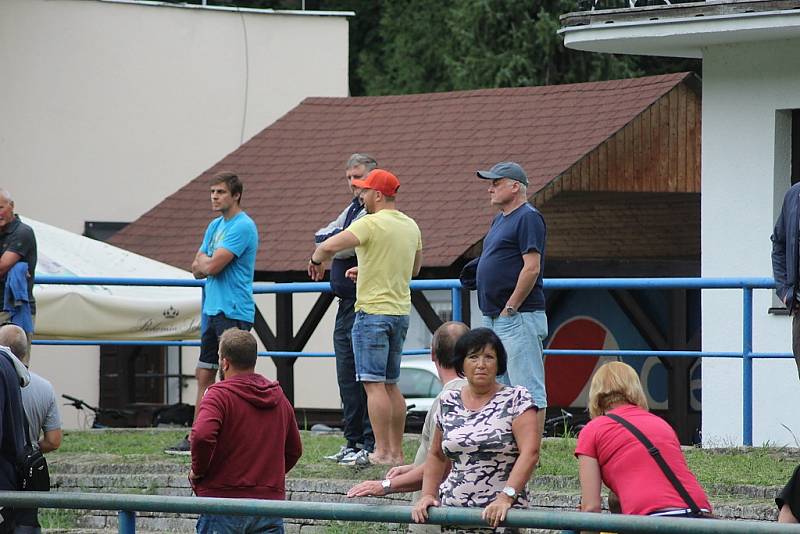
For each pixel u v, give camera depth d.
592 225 67.81
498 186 27.84
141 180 81.44
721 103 39.88
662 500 19.30
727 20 37.03
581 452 19.81
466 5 105.06
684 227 69.31
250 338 23.62
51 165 79.44
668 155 67.19
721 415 39.72
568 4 102.75
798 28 36.38
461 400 20.55
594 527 17.09
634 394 20.14
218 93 83.12
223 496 23.09
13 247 34.47
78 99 79.88
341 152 71.94
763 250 39.16
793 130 39.25
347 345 31.12
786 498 19.72
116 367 77.44
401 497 28.56
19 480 22.91
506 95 72.00
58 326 53.84
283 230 66.56
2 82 78.38
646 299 61.03
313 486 29.53
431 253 60.28
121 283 38.88
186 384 79.69
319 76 85.19
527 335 27.70
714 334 39.78
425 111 73.12
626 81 69.25
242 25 83.69
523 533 20.53
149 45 81.62
